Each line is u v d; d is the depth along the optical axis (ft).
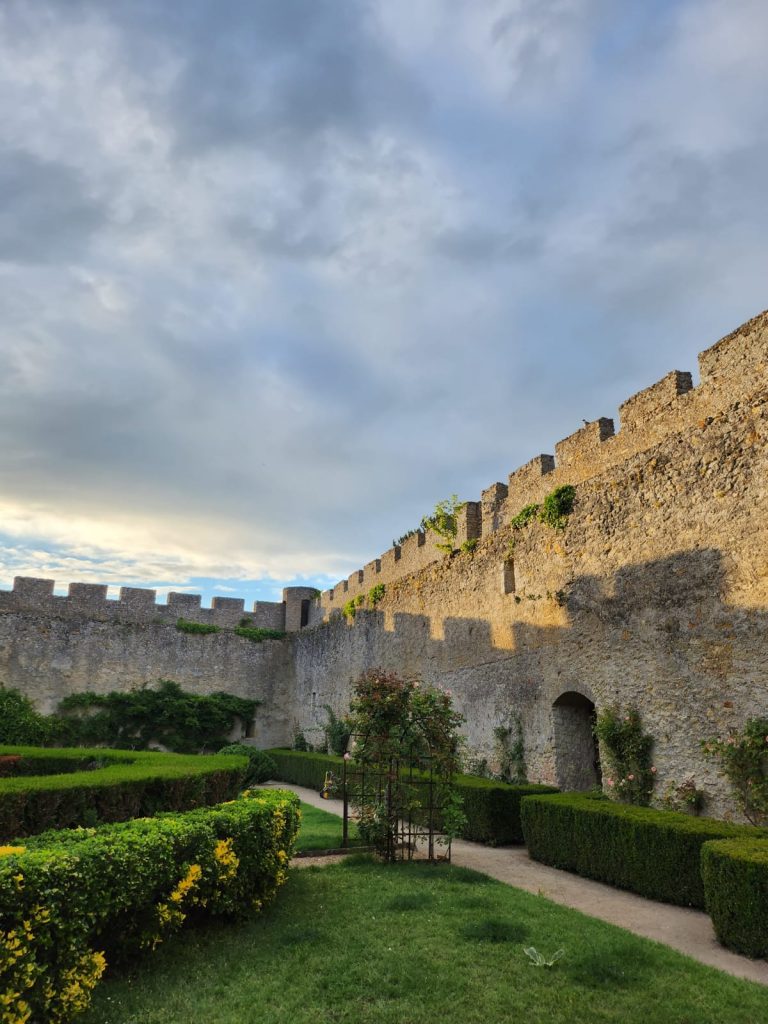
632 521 37.60
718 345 37.29
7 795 23.22
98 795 25.77
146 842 17.62
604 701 37.78
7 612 88.74
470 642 53.52
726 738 30.12
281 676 102.22
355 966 17.61
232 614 103.60
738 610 30.40
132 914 17.48
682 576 33.71
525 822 33.86
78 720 88.43
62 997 13.96
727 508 31.76
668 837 25.36
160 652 95.96
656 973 17.44
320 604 97.76
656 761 33.53
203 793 30.66
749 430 31.27
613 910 24.26
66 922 14.38
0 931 13.07
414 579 65.31
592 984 16.71
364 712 34.09
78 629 92.02
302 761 73.51
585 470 46.50
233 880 20.92
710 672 31.42
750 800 28.09
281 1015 14.92
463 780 42.04
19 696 85.76
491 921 20.97
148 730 91.56
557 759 41.57
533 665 44.96
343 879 27.12
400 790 32.55
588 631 39.91
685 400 39.11
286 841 25.31
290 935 19.83
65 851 15.56
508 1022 14.79
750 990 16.44
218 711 95.76
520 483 53.47
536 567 45.83
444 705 34.42
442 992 16.16
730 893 20.11
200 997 15.78
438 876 27.91
